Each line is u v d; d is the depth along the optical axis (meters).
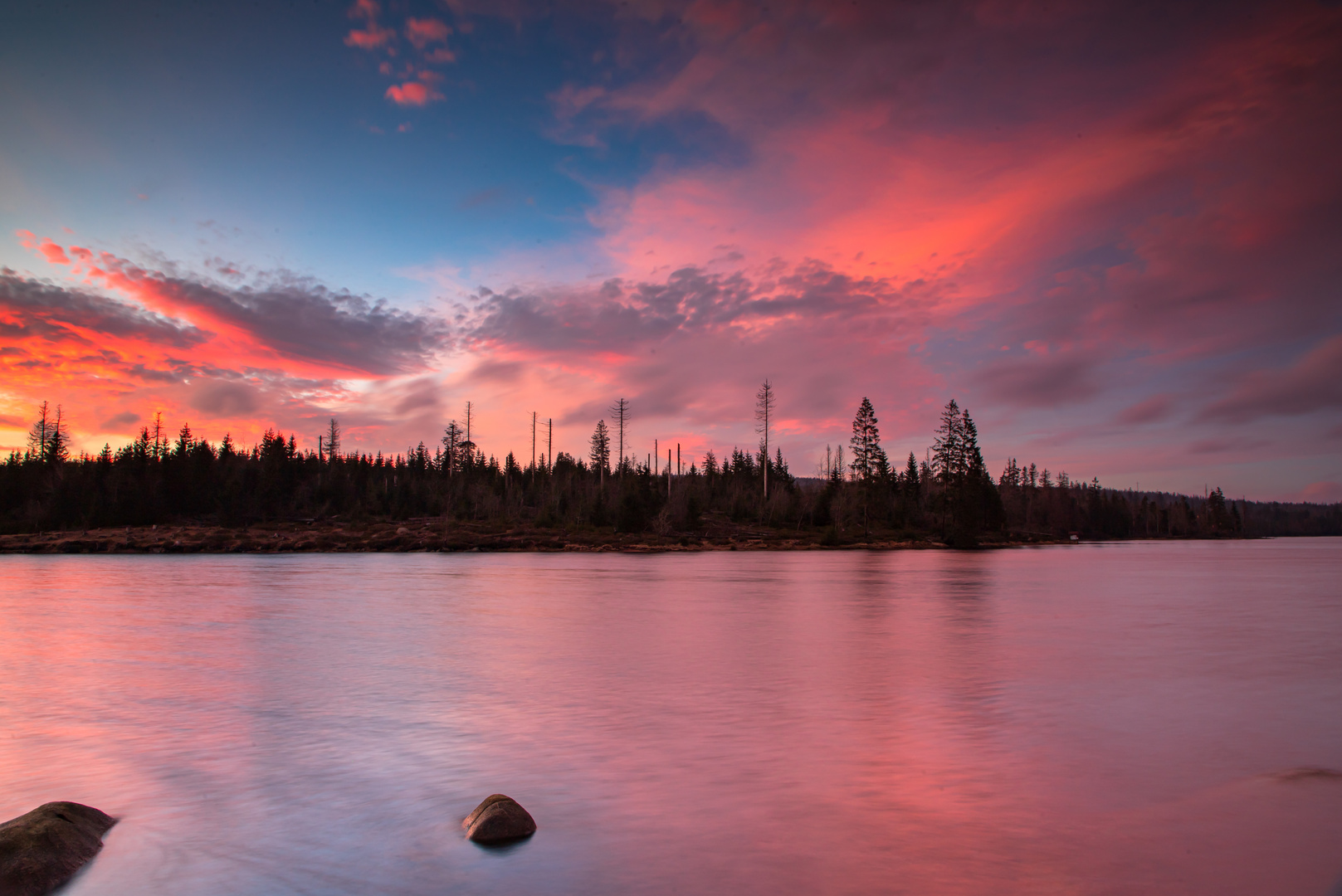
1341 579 38.75
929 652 15.20
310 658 14.56
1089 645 16.31
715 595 28.44
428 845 5.92
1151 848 5.82
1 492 90.69
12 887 5.05
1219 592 30.73
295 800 6.95
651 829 6.22
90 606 24.23
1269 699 10.91
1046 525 144.25
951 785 7.28
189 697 11.18
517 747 8.57
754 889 5.15
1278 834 6.09
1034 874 5.36
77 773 7.72
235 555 63.28
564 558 60.88
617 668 13.48
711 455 139.88
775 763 7.97
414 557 61.44
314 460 119.62
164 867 5.55
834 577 38.69
